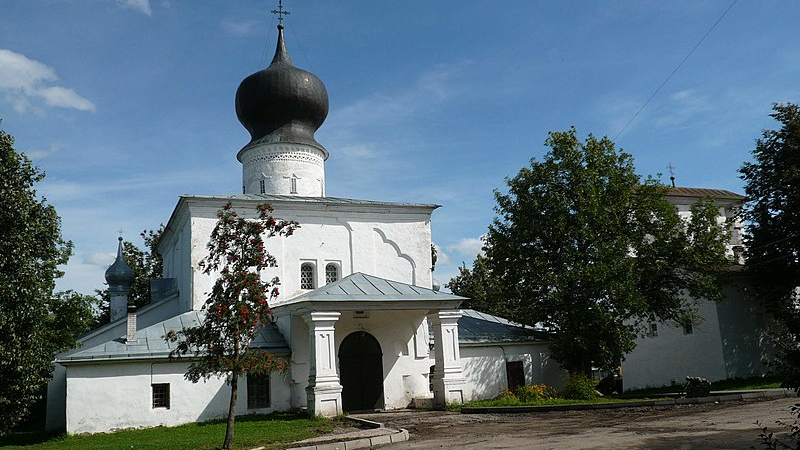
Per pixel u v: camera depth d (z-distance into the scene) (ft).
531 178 100.32
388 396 90.07
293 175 113.60
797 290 108.17
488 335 102.53
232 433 55.26
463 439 54.60
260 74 115.65
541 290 99.30
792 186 100.17
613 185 96.63
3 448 66.64
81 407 76.95
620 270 91.76
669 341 119.03
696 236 99.35
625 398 91.35
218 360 55.26
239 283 55.72
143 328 94.53
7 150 69.26
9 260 66.18
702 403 75.41
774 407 64.44
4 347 63.41
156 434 71.56
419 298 84.33
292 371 86.48
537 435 54.65
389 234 105.09
